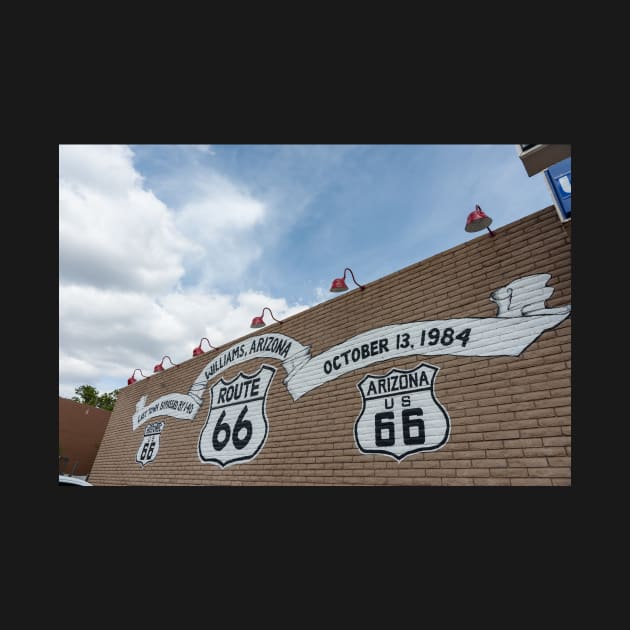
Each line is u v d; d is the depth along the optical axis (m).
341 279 6.95
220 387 9.16
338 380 6.62
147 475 9.94
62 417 17.16
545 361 4.50
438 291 5.84
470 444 4.77
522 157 4.27
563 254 4.73
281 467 6.79
